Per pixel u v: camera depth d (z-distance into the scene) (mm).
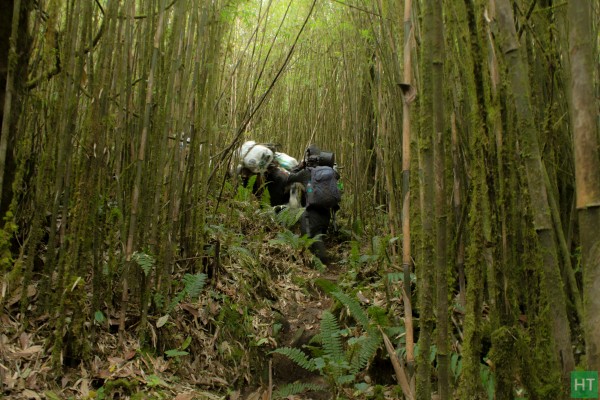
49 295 1588
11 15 1464
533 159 770
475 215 919
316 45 4305
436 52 904
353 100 3418
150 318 1811
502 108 891
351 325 2197
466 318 945
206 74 2119
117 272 1840
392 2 1966
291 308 2514
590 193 631
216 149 2664
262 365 2055
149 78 1695
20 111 1522
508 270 928
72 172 1720
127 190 1849
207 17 2051
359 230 3328
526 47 1066
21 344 1473
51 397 1355
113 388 1492
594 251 628
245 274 2426
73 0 1468
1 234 1389
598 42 1326
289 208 3230
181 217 2146
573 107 644
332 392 1688
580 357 1134
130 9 1720
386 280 2018
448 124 1279
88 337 1600
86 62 1711
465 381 938
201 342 1901
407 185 1079
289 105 4539
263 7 4172
